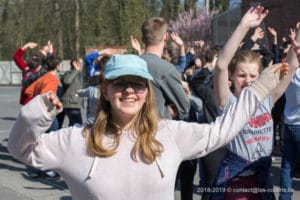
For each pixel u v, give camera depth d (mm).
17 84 46531
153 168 2424
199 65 7410
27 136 2338
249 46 6027
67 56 44375
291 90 5414
